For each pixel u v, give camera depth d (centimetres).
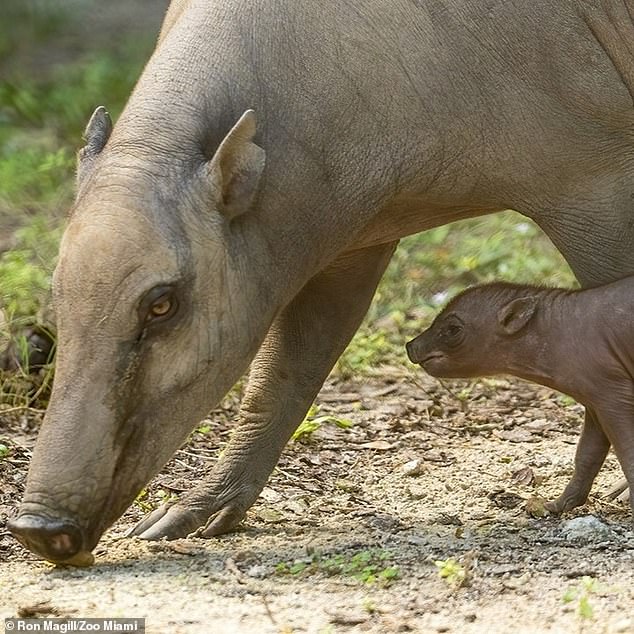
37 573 1095
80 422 1030
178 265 1034
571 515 1236
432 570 1081
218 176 1043
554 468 1397
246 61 1097
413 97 1131
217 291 1055
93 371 1032
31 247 2039
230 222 1065
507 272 2011
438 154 1153
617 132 1187
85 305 1031
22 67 3406
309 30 1112
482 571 1074
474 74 1145
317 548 1148
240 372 1088
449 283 2052
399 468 1405
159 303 1033
